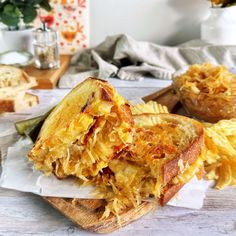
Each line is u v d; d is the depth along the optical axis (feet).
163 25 2.94
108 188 1.22
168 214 1.19
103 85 1.20
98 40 2.98
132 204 1.16
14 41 2.61
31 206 1.23
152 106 1.57
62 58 2.71
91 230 1.11
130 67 2.45
